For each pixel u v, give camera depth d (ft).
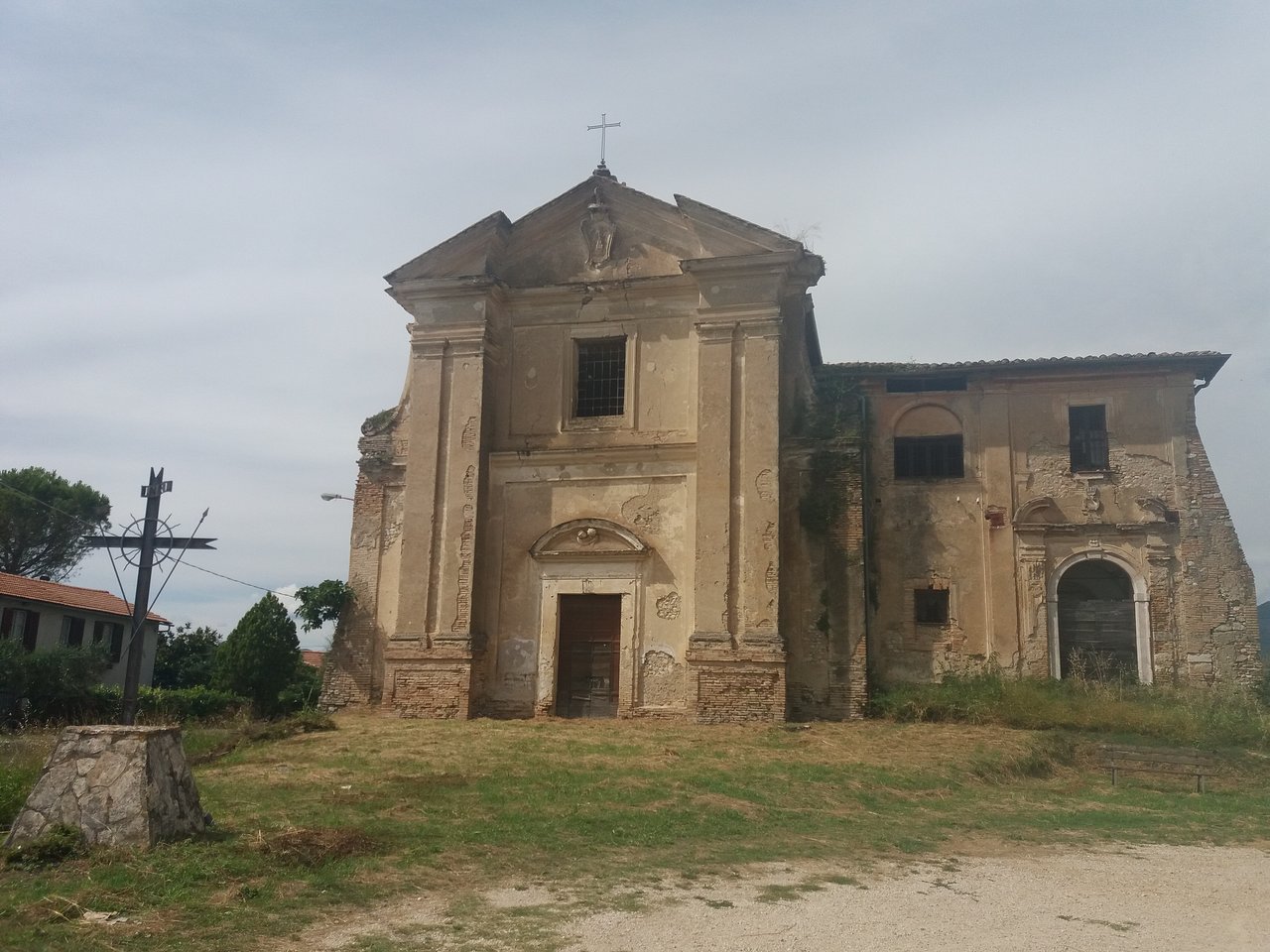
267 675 96.02
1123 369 75.92
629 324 72.69
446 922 21.72
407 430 76.02
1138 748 52.75
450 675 67.31
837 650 66.69
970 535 75.82
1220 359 74.33
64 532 139.95
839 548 67.97
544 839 30.60
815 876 27.12
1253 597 71.82
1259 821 38.78
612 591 68.54
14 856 24.64
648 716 65.82
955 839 33.42
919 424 78.59
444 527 70.08
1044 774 50.70
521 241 75.66
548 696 68.18
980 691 67.05
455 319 73.26
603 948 20.20
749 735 56.90
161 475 54.90
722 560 65.41
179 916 21.26
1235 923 23.24
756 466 66.33
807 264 70.08
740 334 68.64
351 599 73.77
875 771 45.98
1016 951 20.53
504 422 73.41
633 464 70.08
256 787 38.42
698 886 25.64
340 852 26.99
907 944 20.88
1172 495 74.08
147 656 133.28
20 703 90.84
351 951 19.65
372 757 47.50
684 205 70.69
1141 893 26.00
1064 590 75.25
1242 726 59.67
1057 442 76.23
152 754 27.20
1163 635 72.18
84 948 19.13
